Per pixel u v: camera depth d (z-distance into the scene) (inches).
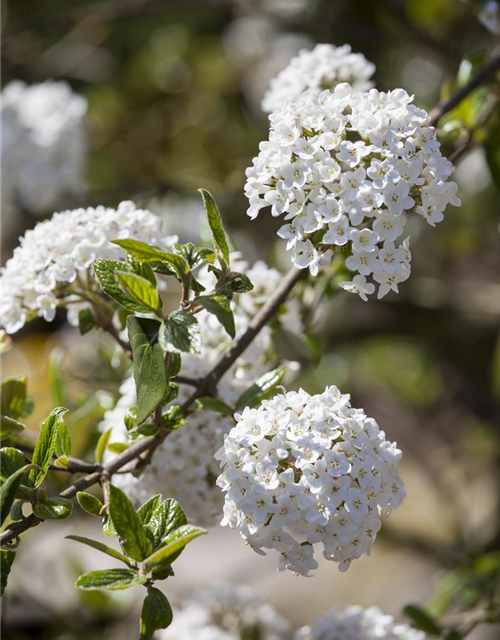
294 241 35.1
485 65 42.0
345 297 66.3
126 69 80.8
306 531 34.2
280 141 35.2
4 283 38.8
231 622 45.8
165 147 73.2
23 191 58.2
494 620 43.5
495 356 69.6
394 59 73.9
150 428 35.9
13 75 78.9
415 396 80.1
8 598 51.9
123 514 33.5
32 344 67.6
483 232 69.5
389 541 61.9
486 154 43.4
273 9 70.9
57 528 57.2
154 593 33.8
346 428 34.5
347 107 35.7
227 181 70.2
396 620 55.6
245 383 39.9
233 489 34.4
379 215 34.9
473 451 72.4
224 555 79.3
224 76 77.7
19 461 35.1
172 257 34.9
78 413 43.9
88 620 54.8
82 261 38.4
